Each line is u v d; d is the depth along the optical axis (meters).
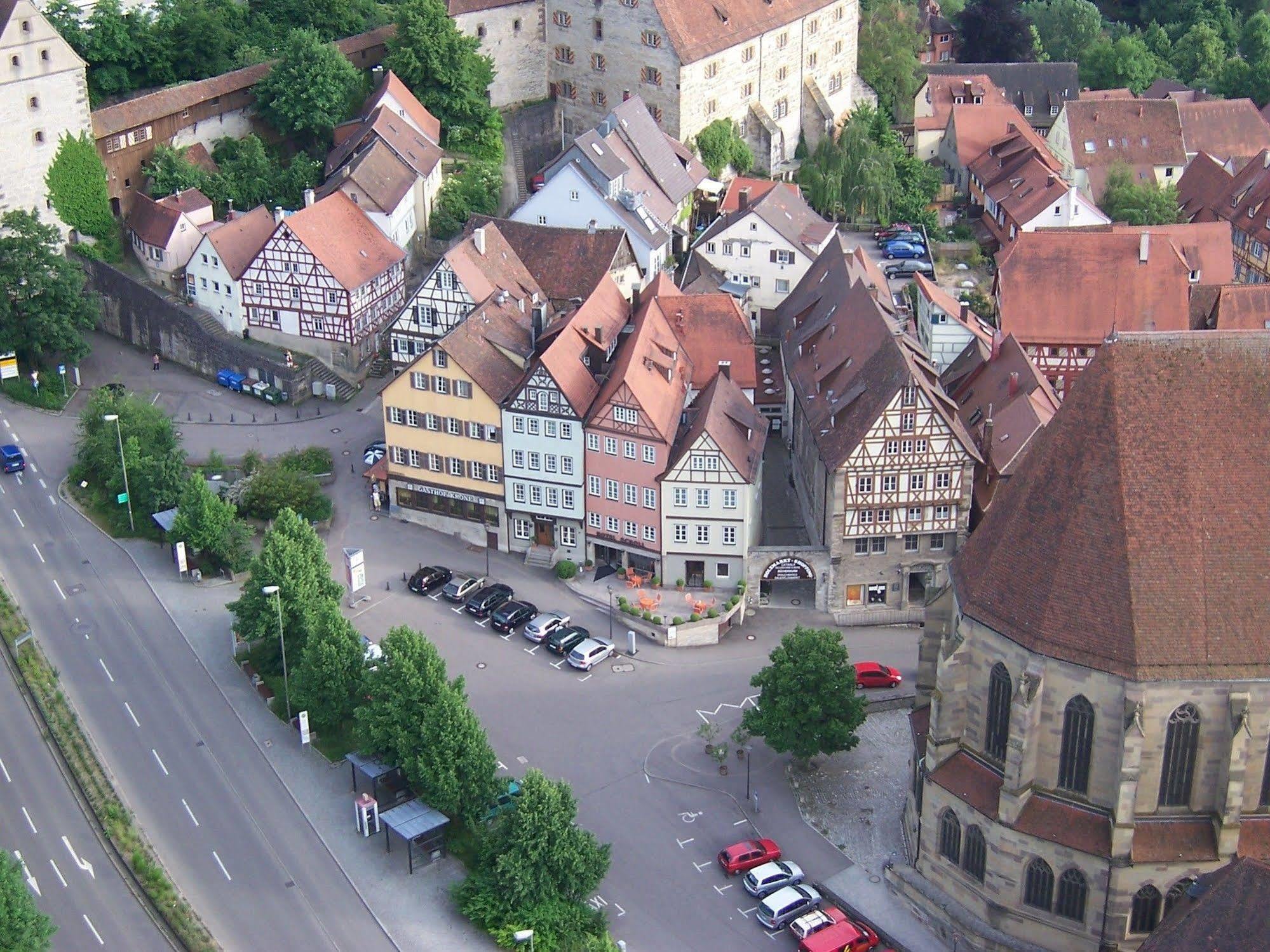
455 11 188.88
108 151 167.88
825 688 106.31
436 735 101.75
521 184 189.88
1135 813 88.62
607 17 188.38
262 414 153.50
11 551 132.75
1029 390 131.12
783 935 96.50
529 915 94.56
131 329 164.88
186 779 108.19
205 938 94.69
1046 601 88.94
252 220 163.00
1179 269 152.75
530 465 131.00
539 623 123.81
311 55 177.62
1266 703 87.00
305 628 114.00
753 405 136.12
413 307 145.50
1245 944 76.81
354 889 99.25
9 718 113.56
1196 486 87.69
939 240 188.38
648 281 166.38
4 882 88.44
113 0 177.88
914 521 125.12
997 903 93.62
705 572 128.00
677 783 109.00
